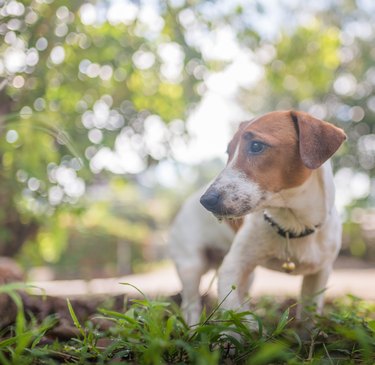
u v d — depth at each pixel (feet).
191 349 1.75
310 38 6.11
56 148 4.67
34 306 3.12
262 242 2.75
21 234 5.30
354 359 2.06
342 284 6.87
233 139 2.64
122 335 2.06
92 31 4.43
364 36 10.48
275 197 2.54
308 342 2.30
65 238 5.76
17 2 3.50
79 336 2.40
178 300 3.80
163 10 4.53
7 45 3.60
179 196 22.52
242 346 2.03
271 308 3.30
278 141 2.48
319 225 2.72
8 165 4.53
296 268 2.88
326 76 6.32
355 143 12.03
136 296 4.09
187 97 5.00
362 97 12.09
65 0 3.90
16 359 1.72
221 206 2.41
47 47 3.97
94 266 11.21
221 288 2.70
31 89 4.16
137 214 16.43
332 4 8.41
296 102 12.16
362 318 2.56
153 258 13.98
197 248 3.63
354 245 10.44
